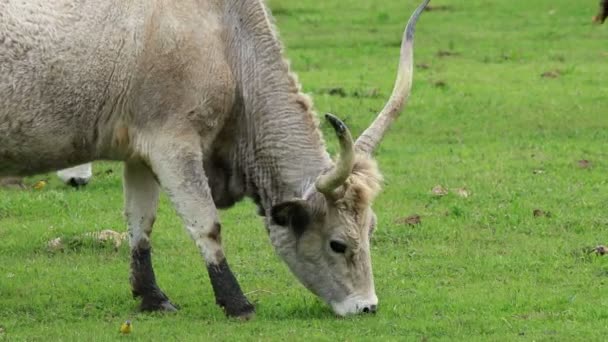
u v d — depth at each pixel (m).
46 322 32.69
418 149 55.22
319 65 77.56
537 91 68.75
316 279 32.59
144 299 34.22
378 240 41.44
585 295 35.19
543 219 43.72
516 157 53.56
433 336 31.19
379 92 67.88
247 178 33.72
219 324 32.09
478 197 46.75
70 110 31.81
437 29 91.81
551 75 73.56
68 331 31.59
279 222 32.16
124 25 31.91
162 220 44.38
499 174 50.34
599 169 51.38
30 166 32.56
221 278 32.69
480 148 55.44
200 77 32.22
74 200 46.88
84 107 31.94
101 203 46.81
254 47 33.12
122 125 32.41
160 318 33.12
